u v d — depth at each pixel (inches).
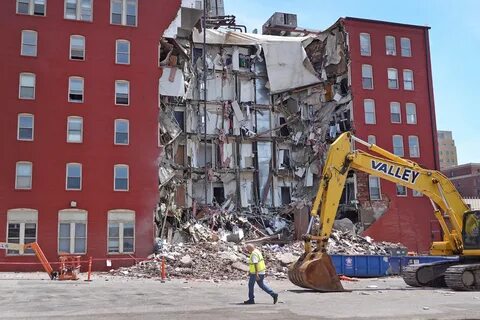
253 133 1934.1
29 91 1401.3
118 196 1408.7
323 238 805.9
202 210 1723.7
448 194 898.1
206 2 2063.2
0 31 1408.7
